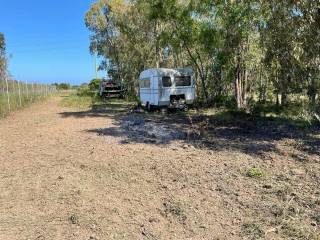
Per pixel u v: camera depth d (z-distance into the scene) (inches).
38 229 199.0
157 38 931.3
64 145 417.1
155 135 471.5
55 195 248.4
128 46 1510.8
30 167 320.2
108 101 1309.1
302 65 390.3
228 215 214.2
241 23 705.6
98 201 237.0
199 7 770.2
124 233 194.1
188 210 221.3
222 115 663.1
